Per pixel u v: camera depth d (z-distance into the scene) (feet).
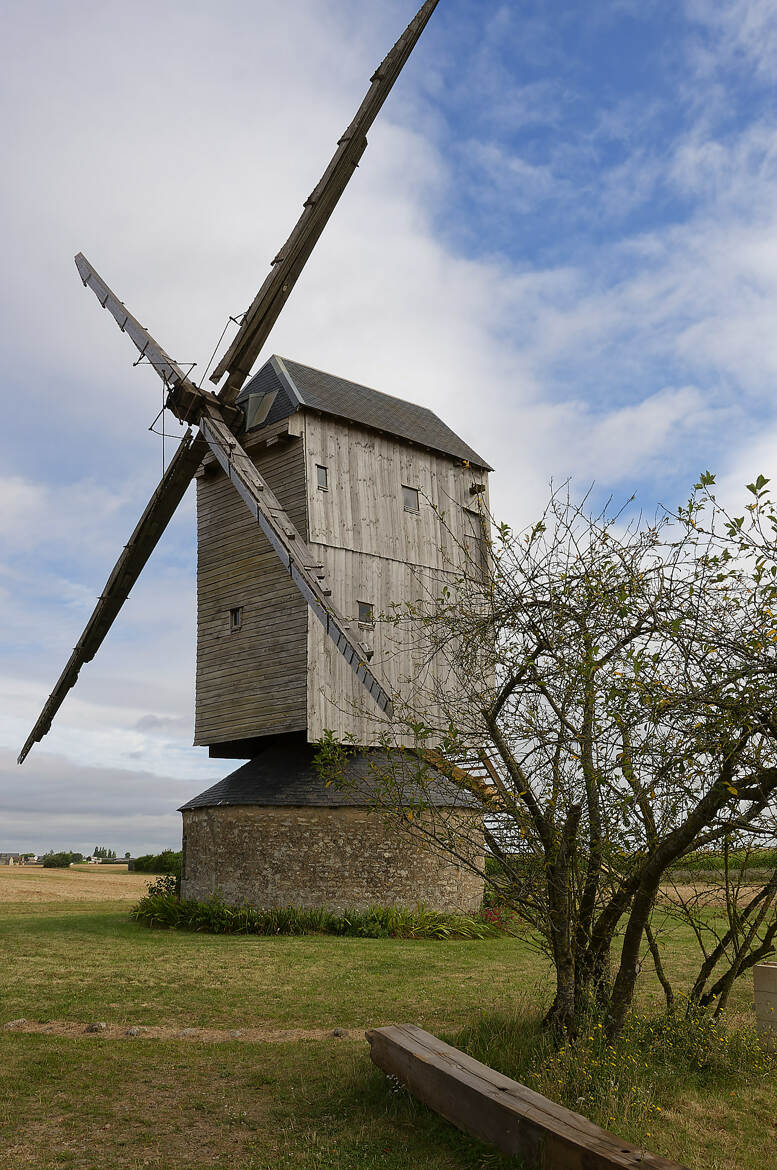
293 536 53.06
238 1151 19.42
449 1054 21.90
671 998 27.48
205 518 75.82
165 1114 21.75
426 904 64.23
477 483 78.59
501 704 24.26
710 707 18.88
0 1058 26.20
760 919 27.07
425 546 72.49
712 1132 20.33
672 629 18.79
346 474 68.80
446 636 26.55
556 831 23.77
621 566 22.04
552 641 22.68
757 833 19.71
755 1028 27.53
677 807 21.52
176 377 63.05
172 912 63.21
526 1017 27.78
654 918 59.41
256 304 64.28
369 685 42.14
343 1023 31.99
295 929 59.77
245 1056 27.14
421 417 81.10
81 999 35.47
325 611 46.78
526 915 25.13
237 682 69.05
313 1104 22.39
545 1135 17.11
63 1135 20.22
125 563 74.18
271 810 64.39
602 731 21.71
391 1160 18.58
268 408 69.15
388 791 26.68
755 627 18.19
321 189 63.46
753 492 17.87
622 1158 15.51
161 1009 34.04
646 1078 22.67
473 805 25.88
